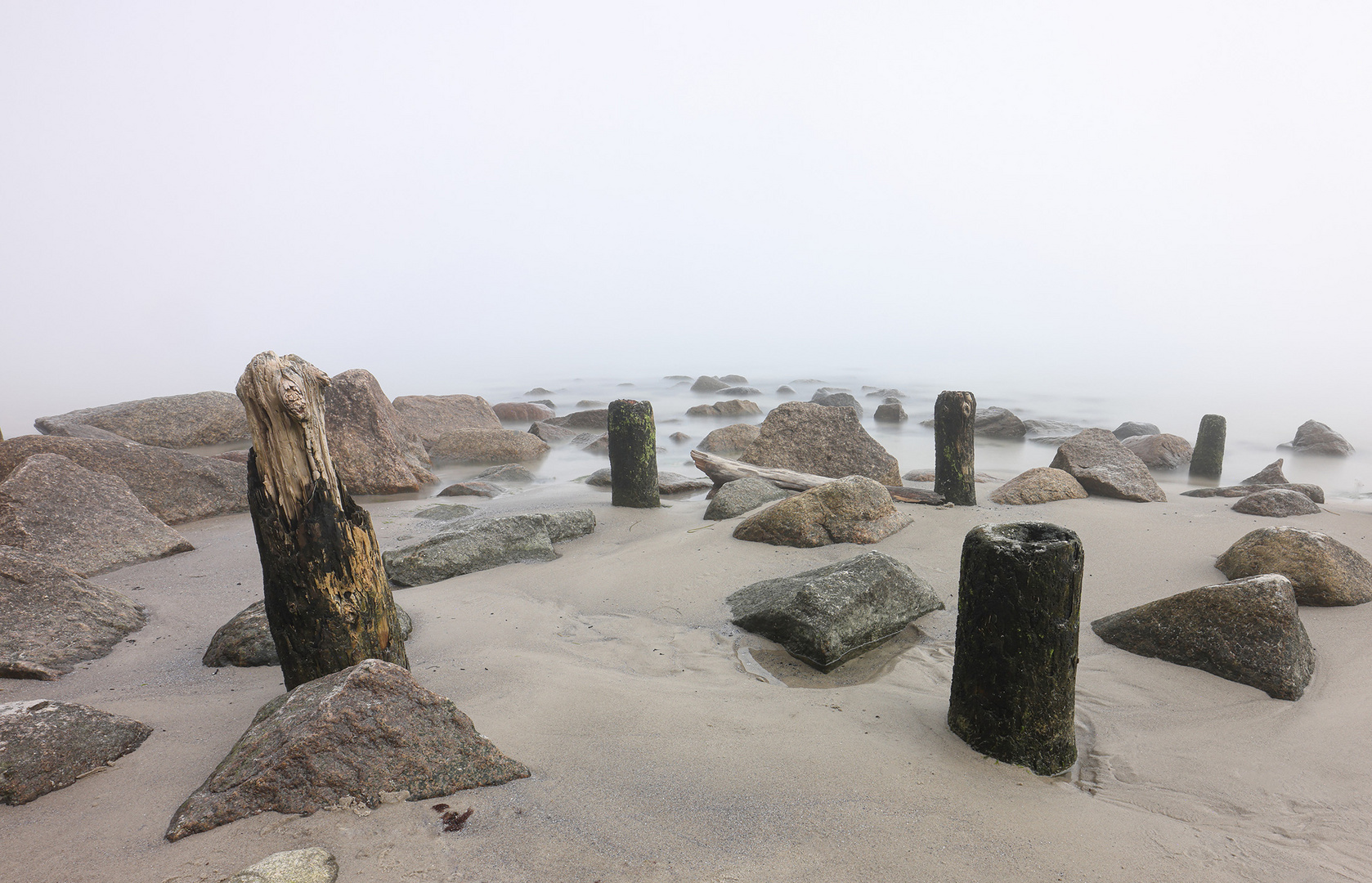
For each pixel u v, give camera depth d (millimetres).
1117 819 3152
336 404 12805
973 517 8469
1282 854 2938
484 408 19781
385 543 8391
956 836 2939
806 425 12477
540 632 5500
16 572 5219
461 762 3207
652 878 2607
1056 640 3539
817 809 3086
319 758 3021
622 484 9938
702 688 4488
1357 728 3924
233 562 7562
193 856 2721
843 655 5062
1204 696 4398
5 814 3023
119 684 4531
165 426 16922
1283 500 8523
